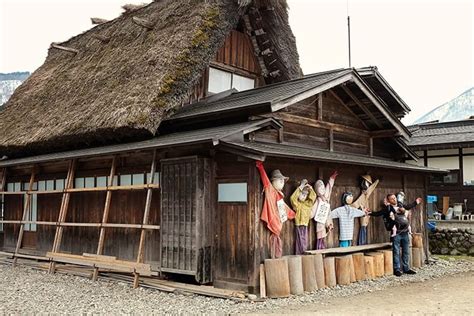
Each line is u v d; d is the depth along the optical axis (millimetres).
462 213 18078
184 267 8195
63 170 11969
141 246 8547
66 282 9242
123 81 11484
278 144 9531
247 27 12734
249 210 7816
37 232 12641
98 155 9461
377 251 10453
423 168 11695
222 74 12312
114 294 8008
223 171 8281
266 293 7684
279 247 8109
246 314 6535
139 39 12930
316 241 9086
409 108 12336
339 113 11391
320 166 9352
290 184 8742
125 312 6711
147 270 8242
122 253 10133
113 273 9758
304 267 8227
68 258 9953
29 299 7660
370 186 10539
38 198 12727
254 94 10391
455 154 19047
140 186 8984
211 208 8305
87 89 12680
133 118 9727
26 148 12875
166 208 8633
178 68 10453
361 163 9562
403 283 9430
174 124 10477
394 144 12953
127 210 10102
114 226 9281
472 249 14031
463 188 18719
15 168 13617
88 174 11188
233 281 7949
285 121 9867
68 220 11617
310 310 6836
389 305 7258
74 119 11438
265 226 7922
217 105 10070
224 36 11391
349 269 9039
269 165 8258
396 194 11523
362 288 8742
